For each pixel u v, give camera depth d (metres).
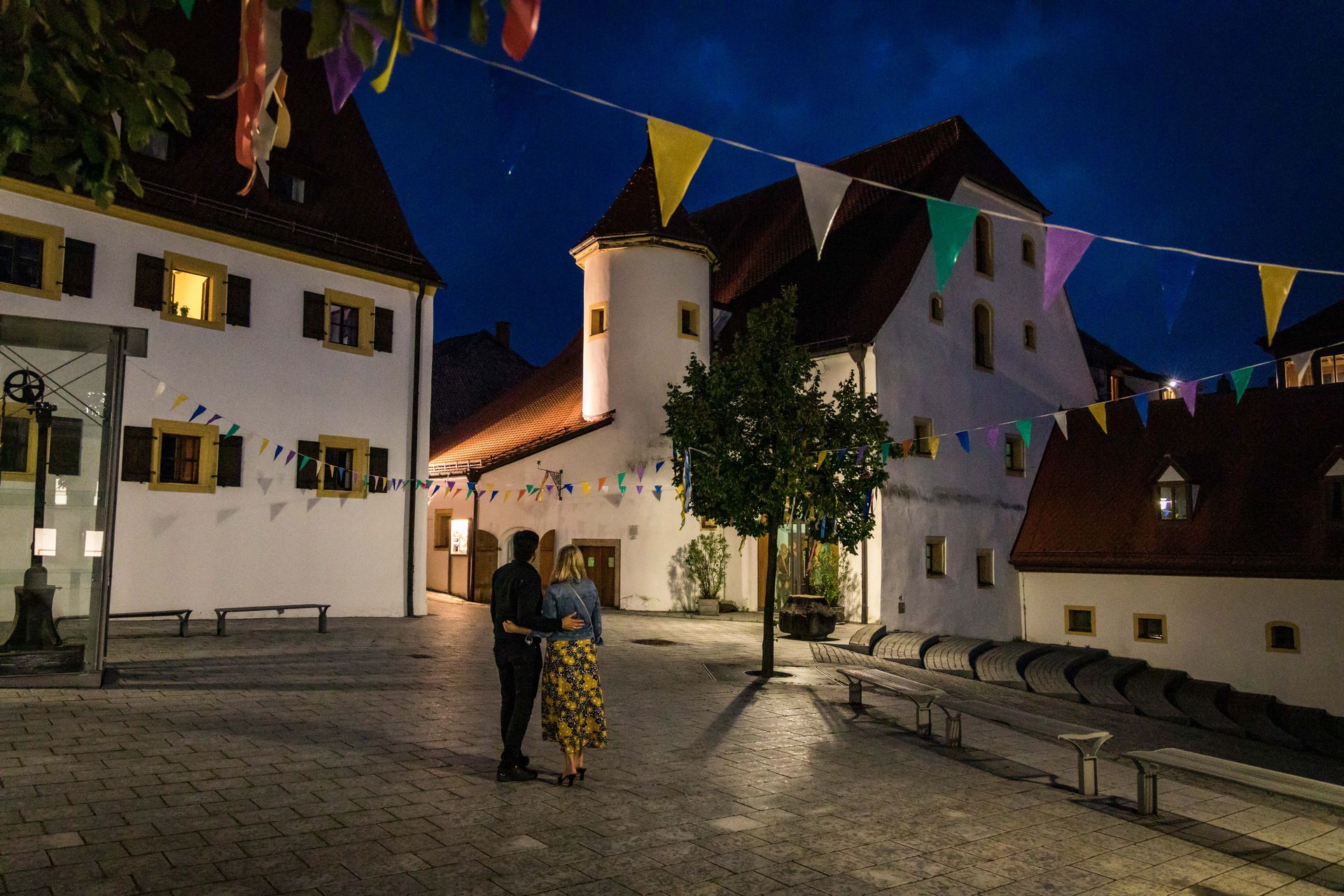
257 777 6.39
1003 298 26.39
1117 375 33.62
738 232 30.69
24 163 14.88
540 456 23.73
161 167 17.12
